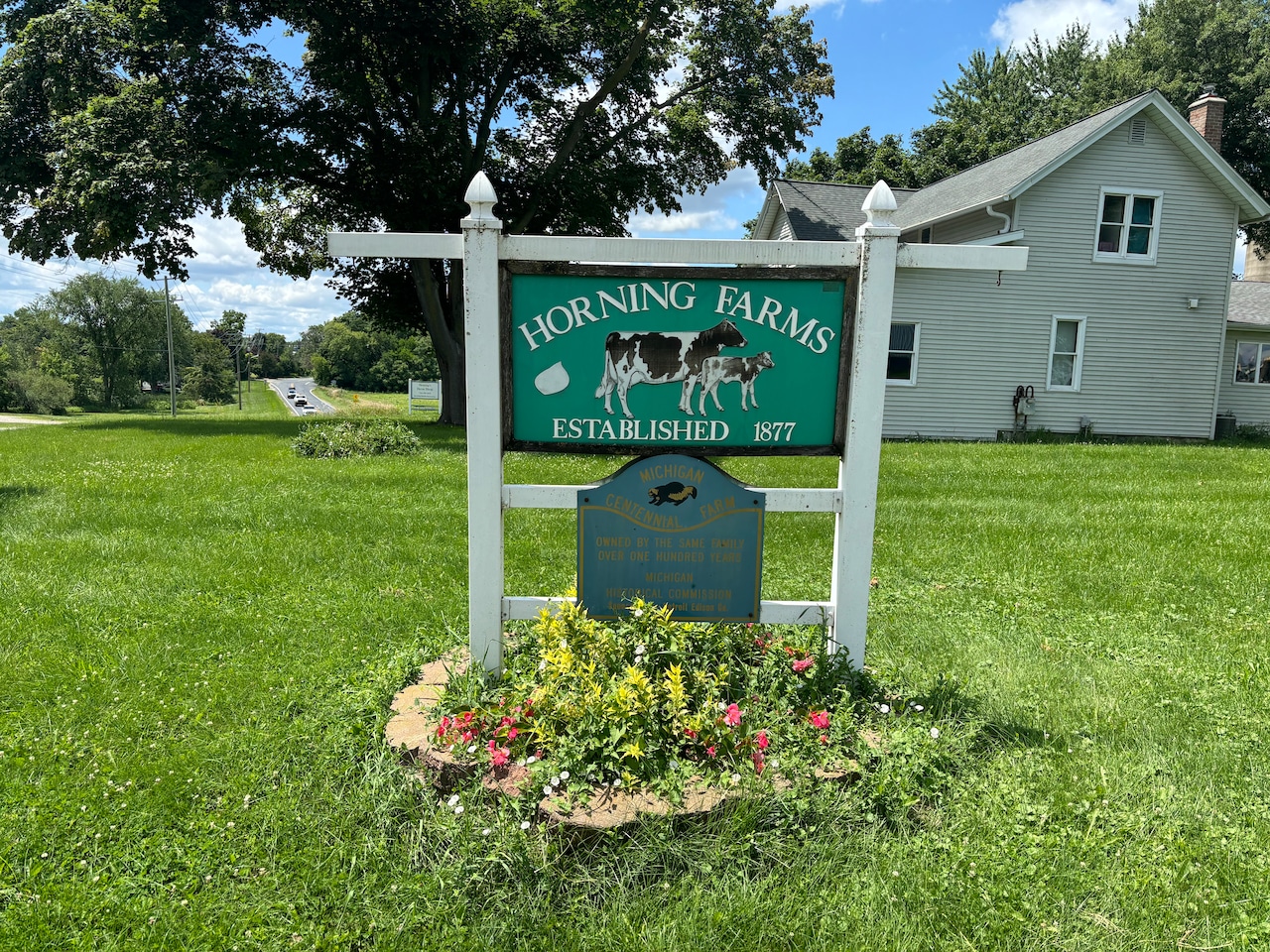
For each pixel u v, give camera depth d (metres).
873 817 2.86
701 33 21.27
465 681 3.48
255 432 18.64
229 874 2.65
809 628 4.16
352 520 7.69
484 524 3.53
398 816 2.92
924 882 2.59
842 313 3.45
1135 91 33.94
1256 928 2.41
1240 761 3.38
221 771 3.20
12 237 20.45
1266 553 6.89
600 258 3.38
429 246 3.41
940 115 45.84
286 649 4.41
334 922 2.46
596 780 2.85
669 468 3.51
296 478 10.48
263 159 18.50
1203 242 20.11
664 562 3.57
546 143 22.84
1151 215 20.03
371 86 20.27
